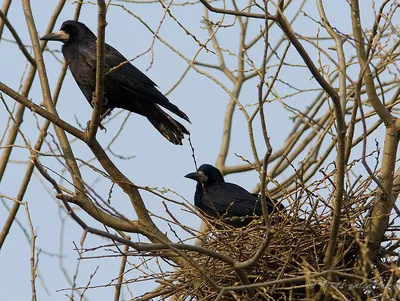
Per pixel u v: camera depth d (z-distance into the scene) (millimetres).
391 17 10859
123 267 12812
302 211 12602
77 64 16359
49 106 13891
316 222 12234
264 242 10594
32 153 11461
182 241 12273
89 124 14195
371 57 10531
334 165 13672
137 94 15766
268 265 12250
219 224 13125
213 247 12406
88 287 11562
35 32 14703
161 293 12242
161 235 12719
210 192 16109
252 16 10906
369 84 11883
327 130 12789
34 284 11125
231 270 12188
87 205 12484
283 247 12227
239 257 12117
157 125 15984
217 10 10906
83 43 16484
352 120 11156
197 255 12391
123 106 16281
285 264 11602
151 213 12188
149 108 15961
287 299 12086
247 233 12289
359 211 12312
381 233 12000
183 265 12281
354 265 11969
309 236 12211
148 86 15805
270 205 15070
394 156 11977
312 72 10602
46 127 15523
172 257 12391
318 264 11828
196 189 16578
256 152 12164
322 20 12531
